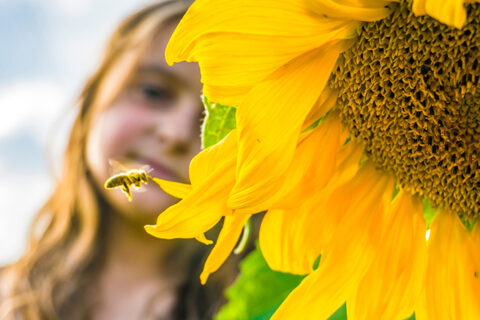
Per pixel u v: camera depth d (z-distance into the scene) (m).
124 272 0.80
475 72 0.24
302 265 0.26
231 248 0.24
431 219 0.27
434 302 0.26
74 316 0.78
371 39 0.25
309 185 0.25
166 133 0.68
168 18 0.73
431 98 0.25
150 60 0.72
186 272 0.79
